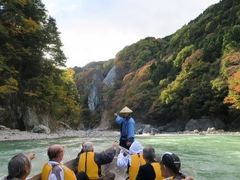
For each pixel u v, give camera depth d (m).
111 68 137.00
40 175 6.38
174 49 99.00
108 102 116.56
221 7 89.81
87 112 121.94
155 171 6.54
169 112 79.06
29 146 24.34
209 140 31.55
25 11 49.88
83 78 135.38
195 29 91.19
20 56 47.22
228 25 79.50
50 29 53.00
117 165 8.90
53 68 54.38
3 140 31.34
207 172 13.29
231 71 62.34
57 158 5.97
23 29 46.50
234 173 13.11
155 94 90.38
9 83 41.53
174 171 5.18
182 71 78.31
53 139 33.97
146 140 32.38
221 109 66.75
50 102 55.28
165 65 95.88
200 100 69.56
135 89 101.38
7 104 44.88
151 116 84.62
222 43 75.38
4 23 45.16
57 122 62.50
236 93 57.94
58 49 54.12
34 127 45.97
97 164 7.32
